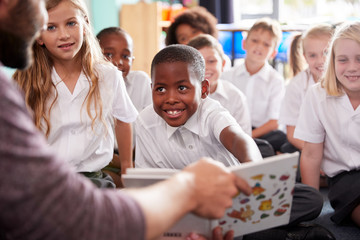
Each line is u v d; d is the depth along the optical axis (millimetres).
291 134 2191
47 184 570
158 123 1396
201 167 741
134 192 669
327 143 1657
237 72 2584
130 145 1669
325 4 3789
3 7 629
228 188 740
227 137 1206
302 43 2242
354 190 1517
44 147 597
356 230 1516
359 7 3654
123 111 1557
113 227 599
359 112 1540
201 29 2711
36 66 1369
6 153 545
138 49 3537
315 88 1653
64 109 1385
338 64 1503
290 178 877
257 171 817
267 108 2525
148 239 638
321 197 1396
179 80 1223
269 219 935
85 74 1410
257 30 2469
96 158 1433
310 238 1301
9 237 568
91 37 1447
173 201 669
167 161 1397
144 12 3502
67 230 573
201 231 901
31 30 674
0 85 571
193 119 1323
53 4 1273
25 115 590
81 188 607
